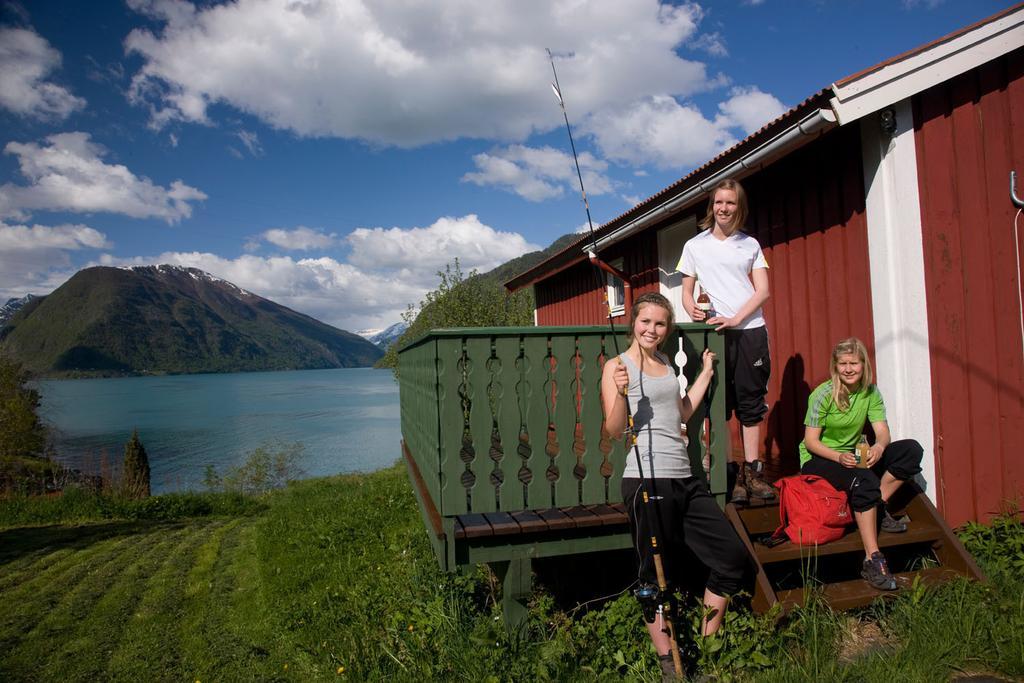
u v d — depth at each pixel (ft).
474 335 11.10
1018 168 14.06
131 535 31.09
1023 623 9.89
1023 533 12.89
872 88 12.91
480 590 15.29
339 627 15.35
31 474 56.24
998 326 13.84
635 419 9.94
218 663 15.25
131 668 15.38
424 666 11.02
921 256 13.32
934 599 10.78
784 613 10.57
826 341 15.80
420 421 15.16
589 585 14.99
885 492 12.39
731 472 12.71
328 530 25.84
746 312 11.66
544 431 11.42
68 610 19.79
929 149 13.48
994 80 13.93
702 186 17.56
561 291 39.70
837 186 15.35
